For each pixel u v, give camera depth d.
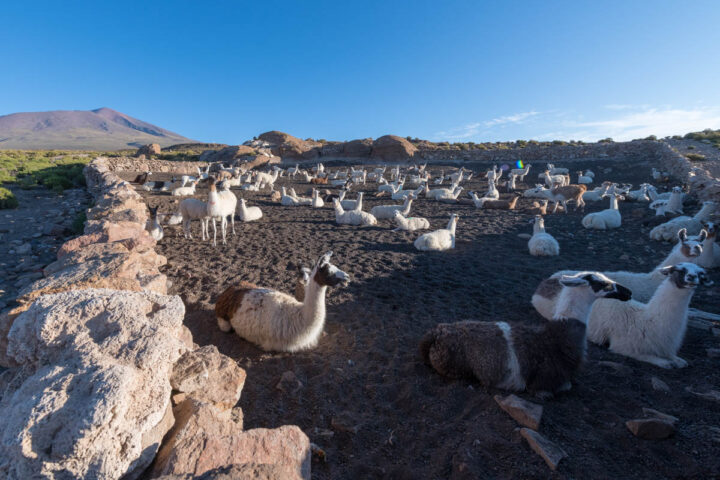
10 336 2.59
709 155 28.64
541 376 3.54
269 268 7.93
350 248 9.71
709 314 5.28
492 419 3.21
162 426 2.38
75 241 6.32
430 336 4.14
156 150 52.19
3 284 6.98
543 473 2.62
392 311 5.82
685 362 4.15
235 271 7.70
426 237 9.55
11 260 8.56
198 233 11.37
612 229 11.97
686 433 3.04
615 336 4.52
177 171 36.78
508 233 11.75
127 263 4.54
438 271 7.82
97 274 4.02
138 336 2.50
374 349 4.64
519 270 7.92
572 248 9.82
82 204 17.06
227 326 5.19
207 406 2.55
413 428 3.25
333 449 3.04
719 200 13.20
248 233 11.44
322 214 15.19
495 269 7.98
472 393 3.67
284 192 18.62
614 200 13.02
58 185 21.27
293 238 10.80
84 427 1.83
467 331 3.89
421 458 2.90
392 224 13.23
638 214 13.74
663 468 2.71
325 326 5.35
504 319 5.52
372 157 45.56
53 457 1.85
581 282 3.56
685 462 2.75
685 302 4.05
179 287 6.73
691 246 6.48
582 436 3.02
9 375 2.77
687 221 9.98
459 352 3.84
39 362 2.47
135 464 2.07
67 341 2.48
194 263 8.16
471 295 6.49
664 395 3.59
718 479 2.59
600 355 4.49
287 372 4.05
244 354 4.65
